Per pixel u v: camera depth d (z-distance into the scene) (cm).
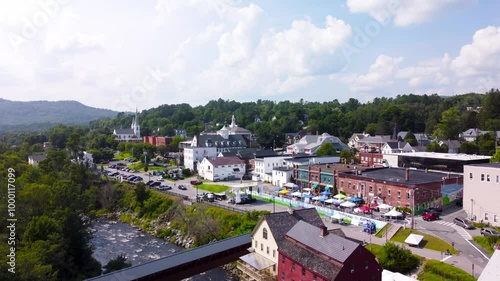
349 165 10825
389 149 14650
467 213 7131
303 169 10812
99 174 13388
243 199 9400
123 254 7494
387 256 5334
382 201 8231
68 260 5688
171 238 8669
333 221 7438
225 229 8006
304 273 4462
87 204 7456
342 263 4025
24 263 4438
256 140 19138
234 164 13450
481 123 18175
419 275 5025
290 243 4975
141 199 10931
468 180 7112
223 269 6719
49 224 5750
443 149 14450
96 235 9106
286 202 9188
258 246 5650
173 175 13788
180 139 19975
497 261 3709
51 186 7831
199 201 9738
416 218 7219
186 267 5297
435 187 7906
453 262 5197
